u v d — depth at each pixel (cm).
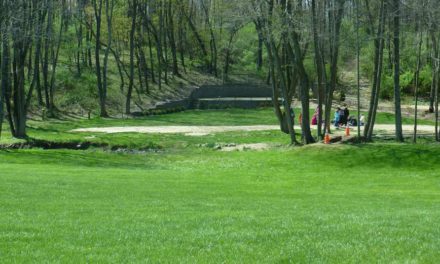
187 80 7638
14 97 3869
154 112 5991
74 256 929
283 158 3027
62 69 6669
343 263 902
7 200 1556
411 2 3947
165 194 1831
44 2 4166
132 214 1377
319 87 3650
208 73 8156
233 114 5941
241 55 8794
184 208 1518
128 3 6662
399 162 2798
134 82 7075
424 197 1922
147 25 6888
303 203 1698
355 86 7094
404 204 1727
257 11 3388
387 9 3569
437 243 1037
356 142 3478
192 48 8375
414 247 1004
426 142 3791
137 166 2950
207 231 1141
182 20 8050
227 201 1706
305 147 3155
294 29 3394
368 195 1959
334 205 1659
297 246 1005
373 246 1009
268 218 1327
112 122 5156
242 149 3544
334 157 2934
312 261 910
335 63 3825
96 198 1680
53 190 1800
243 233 1116
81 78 6569
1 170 2342
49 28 4809
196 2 8988
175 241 1043
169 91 7081
